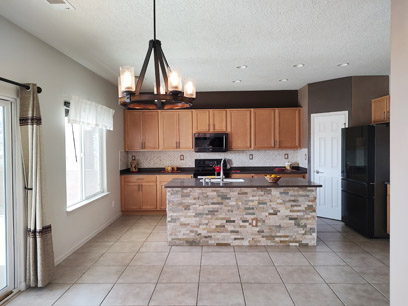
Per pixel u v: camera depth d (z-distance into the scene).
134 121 5.89
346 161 4.71
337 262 3.30
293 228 3.86
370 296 2.55
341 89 5.01
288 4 2.44
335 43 3.38
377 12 2.61
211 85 5.60
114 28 2.85
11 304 2.48
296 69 4.48
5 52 2.55
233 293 2.62
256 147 5.86
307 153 5.49
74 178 3.94
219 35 3.10
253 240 3.88
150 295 2.61
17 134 2.69
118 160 5.56
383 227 4.11
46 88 3.17
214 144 5.82
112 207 5.20
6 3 2.31
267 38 3.21
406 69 1.62
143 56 3.71
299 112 5.82
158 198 5.66
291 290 2.67
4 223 2.64
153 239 4.18
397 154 1.71
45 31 2.88
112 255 3.57
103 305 2.45
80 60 3.84
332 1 2.40
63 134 3.51
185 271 3.09
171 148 5.91
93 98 4.41
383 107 4.48
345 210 4.77
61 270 3.15
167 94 2.23
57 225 3.35
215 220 3.89
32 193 2.69
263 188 3.86
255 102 6.11
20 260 2.72
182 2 2.37
